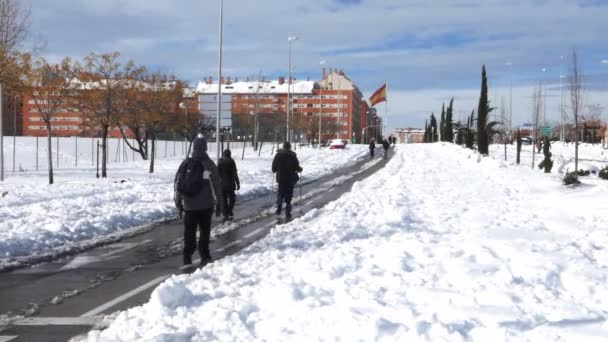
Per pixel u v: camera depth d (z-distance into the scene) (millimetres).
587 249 8945
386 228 11516
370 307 5855
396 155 53500
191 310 6148
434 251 8703
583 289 6543
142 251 10555
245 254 9453
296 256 9000
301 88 155625
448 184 22641
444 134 86062
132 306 6855
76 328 5949
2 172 25094
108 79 31797
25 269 8961
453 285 6777
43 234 11477
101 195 18609
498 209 14531
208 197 9359
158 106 38906
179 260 9734
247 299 6473
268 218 15047
